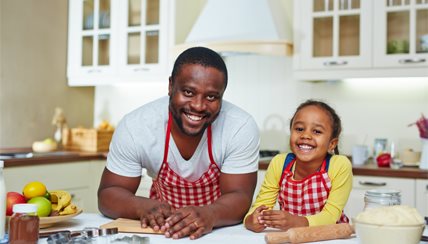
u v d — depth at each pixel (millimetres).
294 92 3428
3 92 3414
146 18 3564
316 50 3100
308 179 1567
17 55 3504
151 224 1268
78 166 3275
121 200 1459
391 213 1046
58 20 3811
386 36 2916
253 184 1585
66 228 1331
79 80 3803
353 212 2729
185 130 1368
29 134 3613
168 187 1694
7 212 1272
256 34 3043
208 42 3025
